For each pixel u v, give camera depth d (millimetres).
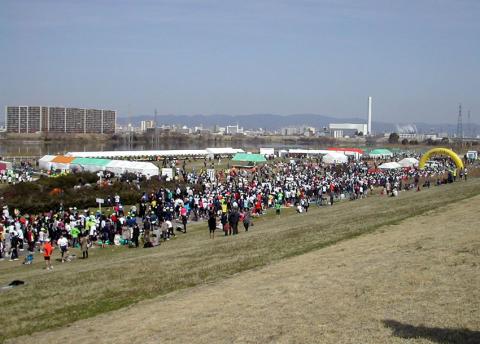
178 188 54312
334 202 53375
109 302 17328
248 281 17484
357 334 10875
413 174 76875
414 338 10344
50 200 48625
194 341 11867
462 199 33562
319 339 10852
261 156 100500
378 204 42219
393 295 13328
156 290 18203
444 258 16328
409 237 21094
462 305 11945
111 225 34031
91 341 13078
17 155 130375
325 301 13617
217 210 42062
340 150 133500
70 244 33844
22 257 30859
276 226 35188
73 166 79000
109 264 25344
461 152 160750
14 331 15188
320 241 23797
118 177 67625
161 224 35719
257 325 12383
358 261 17859
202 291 17016
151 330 13227
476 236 19078
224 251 25141
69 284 20953
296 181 64688
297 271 17812
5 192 50812
